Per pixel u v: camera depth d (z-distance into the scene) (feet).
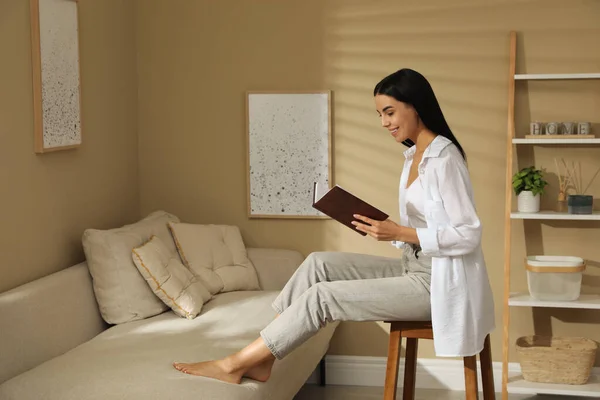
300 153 14.21
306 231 14.40
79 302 11.18
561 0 13.32
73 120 12.04
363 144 14.03
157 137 14.66
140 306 11.64
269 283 13.94
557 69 13.42
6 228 10.33
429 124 9.34
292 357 10.69
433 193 9.07
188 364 9.39
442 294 9.03
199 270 13.01
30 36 10.89
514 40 13.17
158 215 13.78
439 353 9.07
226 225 14.01
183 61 14.46
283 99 14.16
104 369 9.34
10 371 9.48
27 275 10.85
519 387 12.73
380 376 14.30
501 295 13.87
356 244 14.26
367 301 9.25
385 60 13.84
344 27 13.92
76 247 12.30
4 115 10.28
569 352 12.72
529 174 13.23
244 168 14.48
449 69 13.66
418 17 13.69
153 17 14.48
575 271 12.80
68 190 12.04
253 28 14.20
